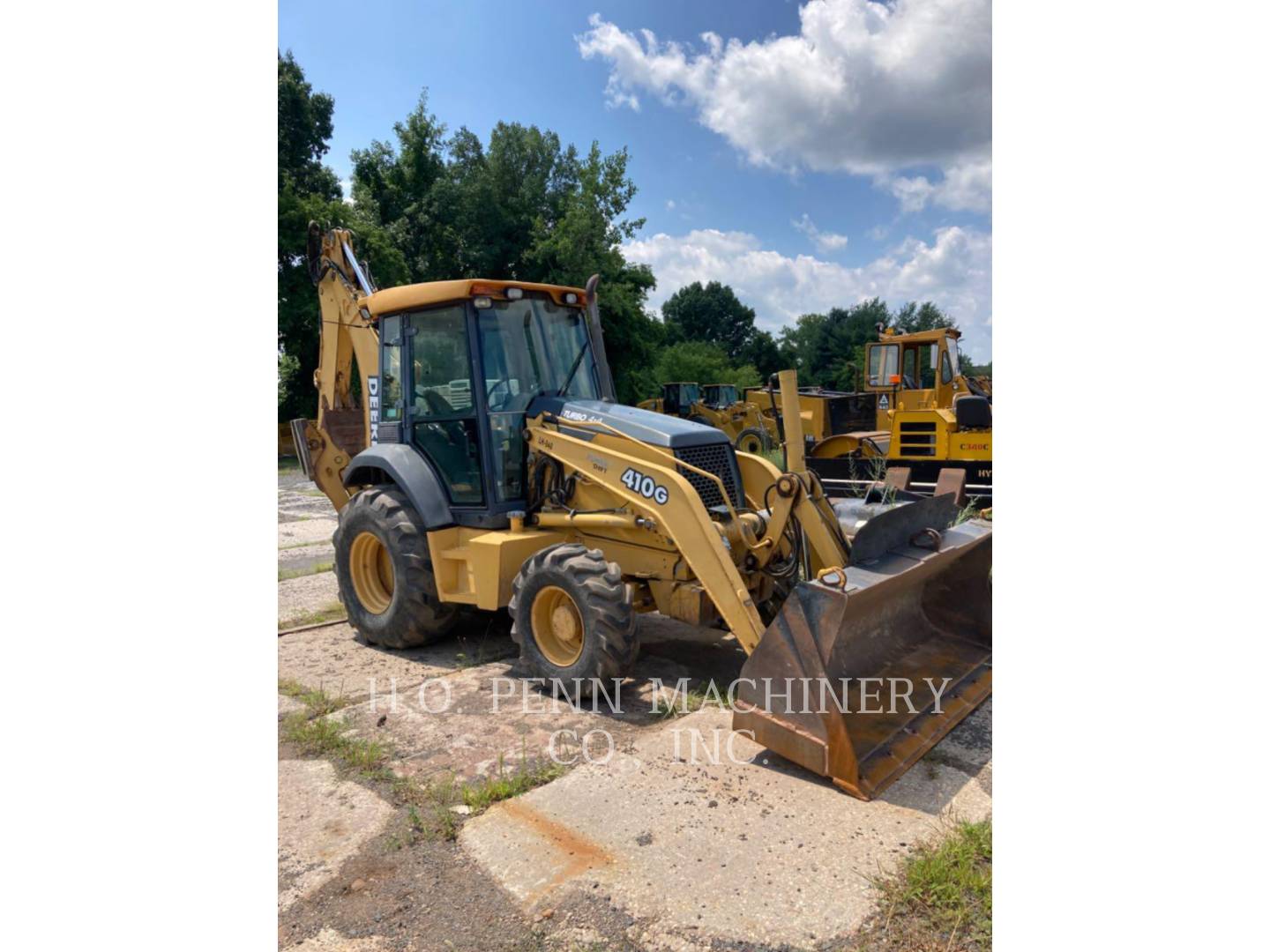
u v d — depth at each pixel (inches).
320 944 101.6
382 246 1045.8
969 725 158.9
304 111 1126.4
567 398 218.2
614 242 1350.9
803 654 137.3
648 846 120.6
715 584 167.9
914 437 434.6
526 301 219.6
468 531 210.1
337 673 201.2
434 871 116.5
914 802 131.1
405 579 210.7
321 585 302.8
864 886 110.0
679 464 181.9
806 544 194.5
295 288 965.8
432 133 1325.0
